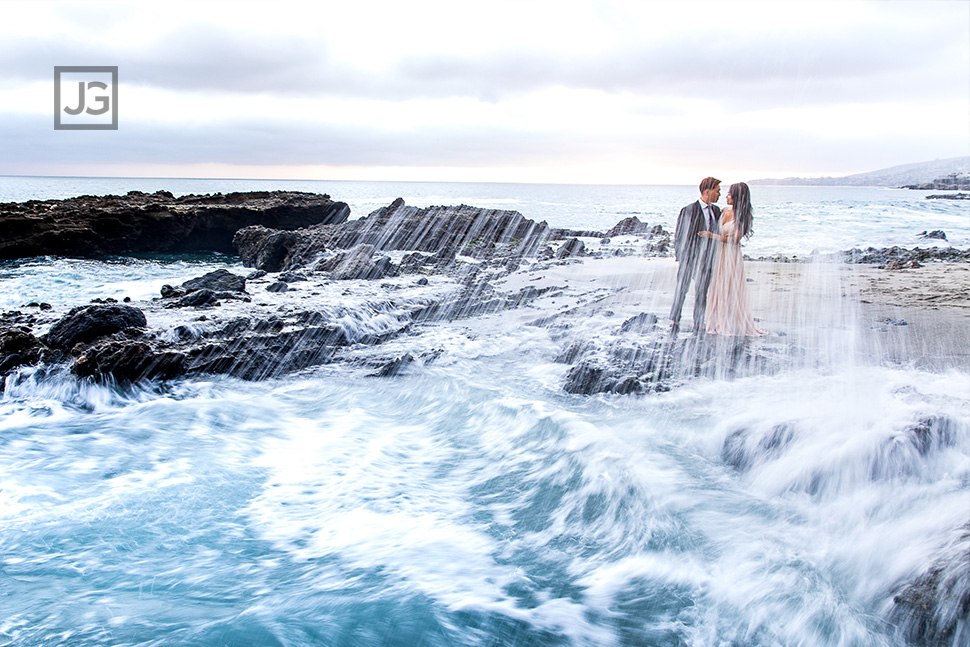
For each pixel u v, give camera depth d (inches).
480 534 150.4
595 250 759.7
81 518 157.1
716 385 235.5
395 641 112.0
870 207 1785.2
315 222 1138.7
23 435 213.3
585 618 119.3
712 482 169.5
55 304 418.0
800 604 119.4
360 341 329.4
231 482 179.0
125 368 254.8
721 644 112.0
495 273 551.8
